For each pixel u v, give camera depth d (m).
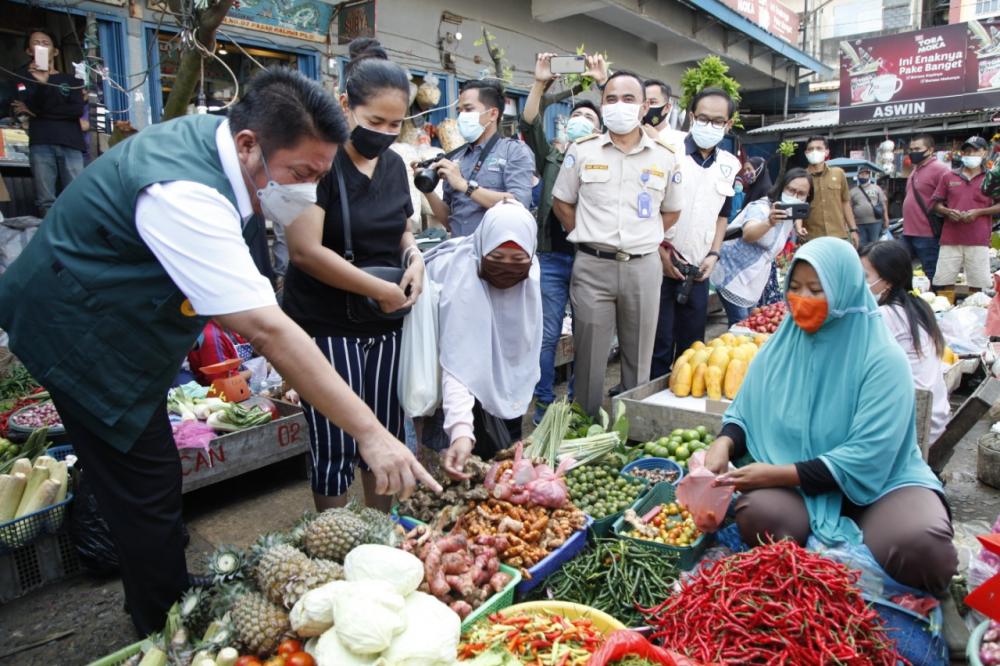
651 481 3.39
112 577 3.18
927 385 3.66
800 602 2.04
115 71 6.28
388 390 2.93
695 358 4.49
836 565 2.13
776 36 14.96
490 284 2.95
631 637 1.93
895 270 3.66
